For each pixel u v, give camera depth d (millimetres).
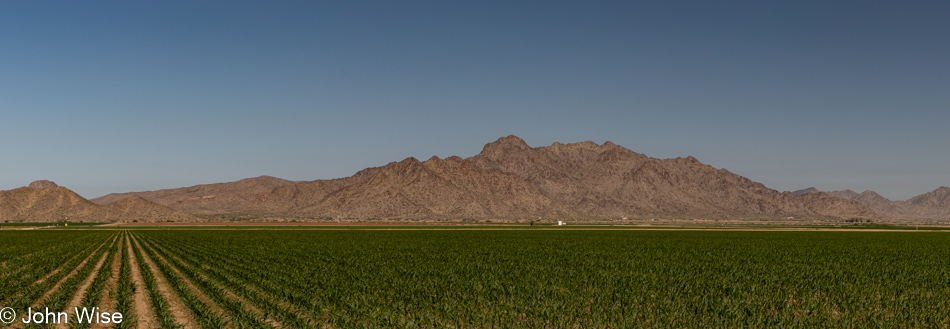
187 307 30953
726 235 129250
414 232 140750
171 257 57562
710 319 27234
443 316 28000
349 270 46969
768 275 44562
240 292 34406
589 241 99375
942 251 79000
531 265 51969
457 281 39219
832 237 122875
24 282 40625
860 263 57312
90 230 159250
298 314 28625
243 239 103875
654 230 163625
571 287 36750
